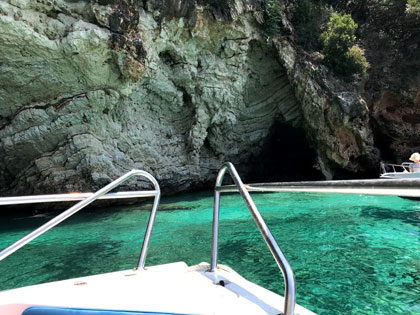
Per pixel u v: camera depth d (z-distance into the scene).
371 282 3.85
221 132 17.28
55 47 10.08
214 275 1.84
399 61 19.50
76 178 11.93
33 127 11.21
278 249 1.14
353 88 17.66
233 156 18.64
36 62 10.24
